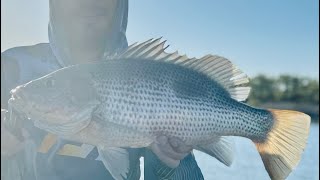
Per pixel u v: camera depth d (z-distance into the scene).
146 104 0.50
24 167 0.51
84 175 0.56
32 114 0.48
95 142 0.49
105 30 0.57
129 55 0.51
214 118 0.53
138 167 0.58
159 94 0.50
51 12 0.58
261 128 0.56
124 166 0.49
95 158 0.57
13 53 0.57
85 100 0.48
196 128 0.52
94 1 0.56
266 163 0.56
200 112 0.52
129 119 0.49
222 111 0.53
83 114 0.48
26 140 0.50
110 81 0.49
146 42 0.51
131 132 0.49
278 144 0.56
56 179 0.55
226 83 0.54
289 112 0.56
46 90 0.48
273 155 0.56
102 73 0.49
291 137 0.56
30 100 0.48
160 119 0.50
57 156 0.55
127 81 0.49
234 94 0.55
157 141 0.50
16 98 0.48
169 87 0.51
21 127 0.49
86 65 0.49
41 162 0.54
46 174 0.54
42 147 0.54
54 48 0.58
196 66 0.53
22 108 0.48
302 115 0.56
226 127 0.54
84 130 0.48
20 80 0.56
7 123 0.49
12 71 0.56
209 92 0.53
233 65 0.54
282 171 0.56
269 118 0.56
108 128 0.49
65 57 0.58
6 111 0.49
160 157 0.51
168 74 0.51
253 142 0.56
